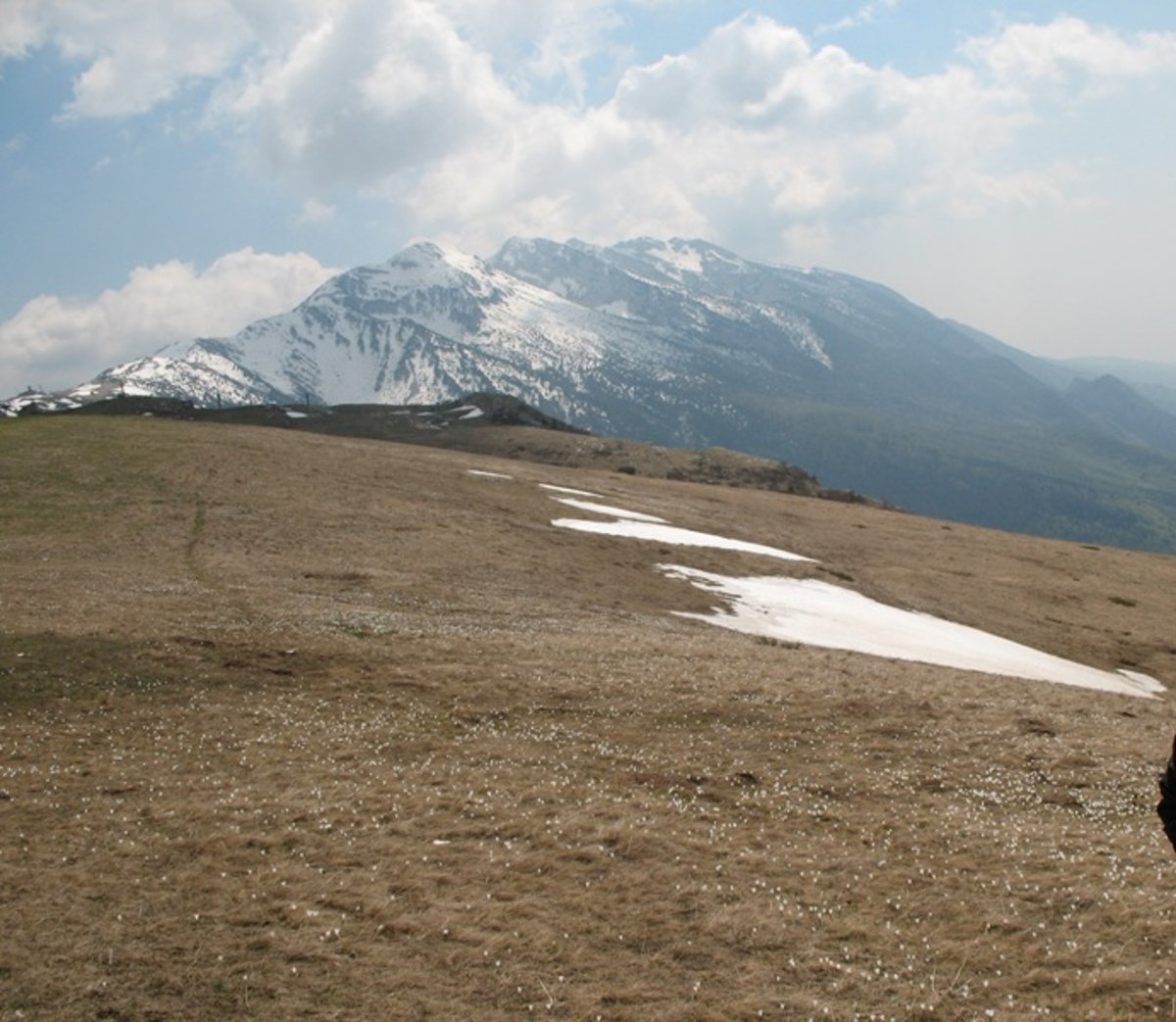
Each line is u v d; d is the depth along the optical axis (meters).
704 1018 13.05
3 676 26.28
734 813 20.95
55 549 46.28
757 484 158.88
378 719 25.91
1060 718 29.47
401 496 70.25
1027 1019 12.97
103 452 73.75
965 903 16.67
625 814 20.39
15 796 19.58
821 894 17.05
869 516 105.44
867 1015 13.17
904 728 27.36
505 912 15.93
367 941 14.84
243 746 23.39
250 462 75.19
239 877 16.80
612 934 15.34
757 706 28.72
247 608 36.56
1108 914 15.91
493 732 25.62
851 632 52.44
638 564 60.84
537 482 89.25
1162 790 11.05
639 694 29.41
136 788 20.50
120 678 27.16
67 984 13.14
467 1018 12.86
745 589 59.56
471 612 41.56
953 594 71.44
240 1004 12.95
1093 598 78.31
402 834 18.97
